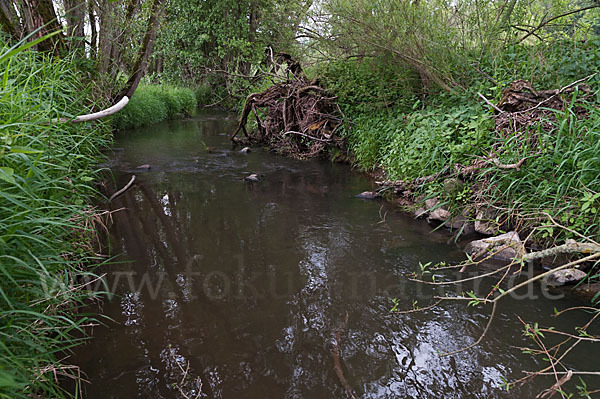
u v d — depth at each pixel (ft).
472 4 21.52
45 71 12.55
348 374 7.91
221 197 19.44
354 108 28.58
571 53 18.60
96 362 8.03
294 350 8.58
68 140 11.78
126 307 10.00
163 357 8.25
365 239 14.49
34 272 6.06
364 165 24.54
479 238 14.44
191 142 34.09
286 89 31.37
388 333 9.18
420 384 7.66
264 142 34.01
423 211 17.03
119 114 33.71
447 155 17.56
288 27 32.63
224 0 60.44
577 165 11.86
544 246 12.51
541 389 7.48
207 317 9.67
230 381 7.64
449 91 21.36
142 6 29.58
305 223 16.05
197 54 64.80
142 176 23.07
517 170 13.53
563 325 9.34
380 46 23.35
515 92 16.26
